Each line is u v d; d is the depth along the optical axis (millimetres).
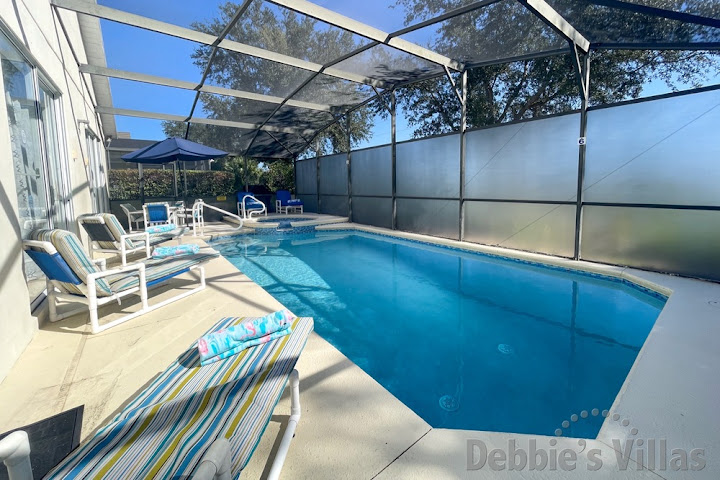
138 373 2314
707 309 3527
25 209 3514
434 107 11344
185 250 4195
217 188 13516
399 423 1812
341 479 1475
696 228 4637
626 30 4770
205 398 1417
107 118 10031
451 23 5520
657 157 4918
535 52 6094
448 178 8125
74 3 4805
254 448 1146
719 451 1655
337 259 7062
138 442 1174
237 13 5270
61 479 1017
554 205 6168
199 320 3199
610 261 5527
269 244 8727
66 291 3172
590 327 3729
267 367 1646
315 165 13438
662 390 2148
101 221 4246
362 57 6910
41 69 4016
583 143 5602
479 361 3100
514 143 6695
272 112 10180
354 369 2316
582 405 2469
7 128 2654
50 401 2008
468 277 5664
